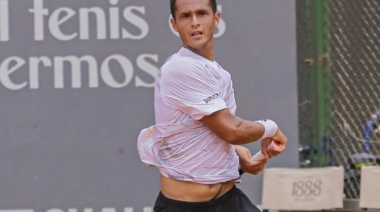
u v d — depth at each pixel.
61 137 23.70
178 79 14.77
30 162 23.67
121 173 23.78
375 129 24.98
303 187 23.22
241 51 23.75
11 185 23.67
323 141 25.02
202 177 15.09
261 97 23.80
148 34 23.70
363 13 25.20
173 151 15.20
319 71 25.05
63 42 23.62
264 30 23.77
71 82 23.66
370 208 23.20
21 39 23.56
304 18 25.09
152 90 23.75
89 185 23.75
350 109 25.02
